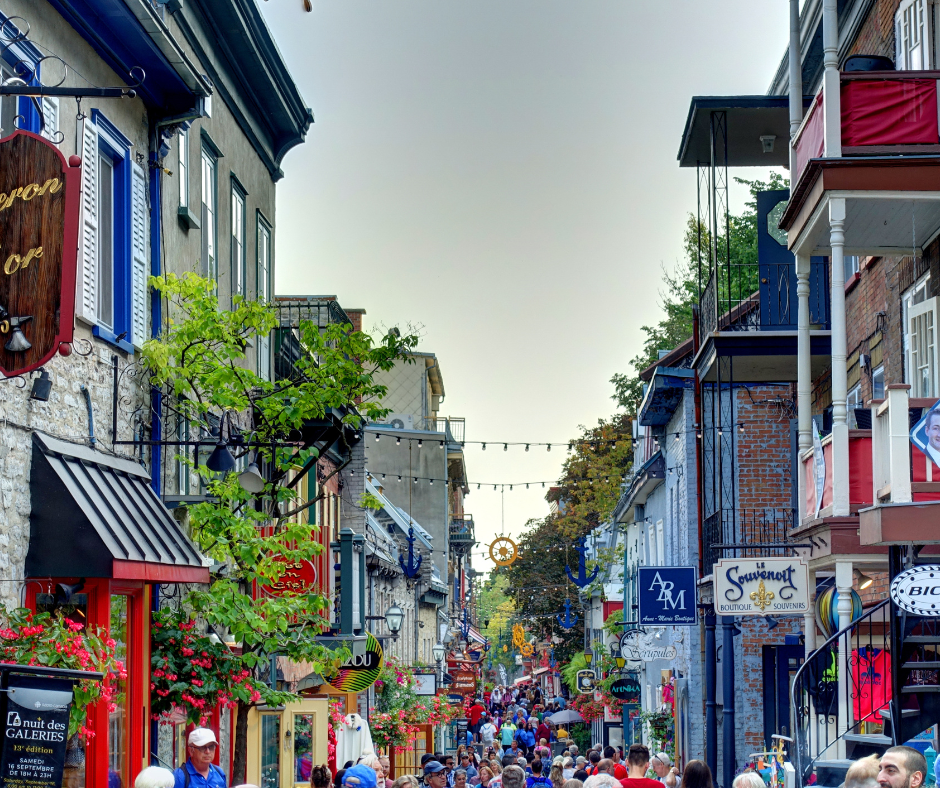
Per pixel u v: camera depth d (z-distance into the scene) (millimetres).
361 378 17188
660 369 31906
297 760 24203
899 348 20656
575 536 60781
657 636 30469
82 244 13906
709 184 26641
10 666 8805
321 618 16625
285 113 24266
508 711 67312
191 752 12352
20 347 9789
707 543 26859
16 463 12133
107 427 14617
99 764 12789
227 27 20484
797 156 19750
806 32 25000
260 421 18656
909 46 20188
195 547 15258
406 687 34969
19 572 12102
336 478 33125
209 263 19938
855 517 17312
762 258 27078
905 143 17234
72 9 13773
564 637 62469
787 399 28250
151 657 14922
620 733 46219
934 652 15953
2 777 8789
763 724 27281
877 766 9297
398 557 45000
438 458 63812
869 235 19266
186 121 17578
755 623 27703
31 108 12719
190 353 16047
